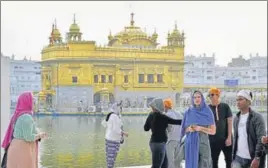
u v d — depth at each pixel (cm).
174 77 3797
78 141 1972
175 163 634
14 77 3241
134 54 3806
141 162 1378
